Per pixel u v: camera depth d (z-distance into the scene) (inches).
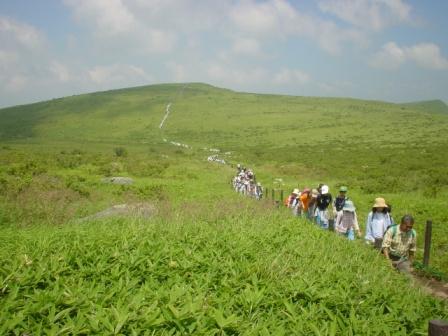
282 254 303.9
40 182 831.7
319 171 1809.8
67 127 5861.2
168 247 290.4
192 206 586.2
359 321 206.1
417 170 1608.0
